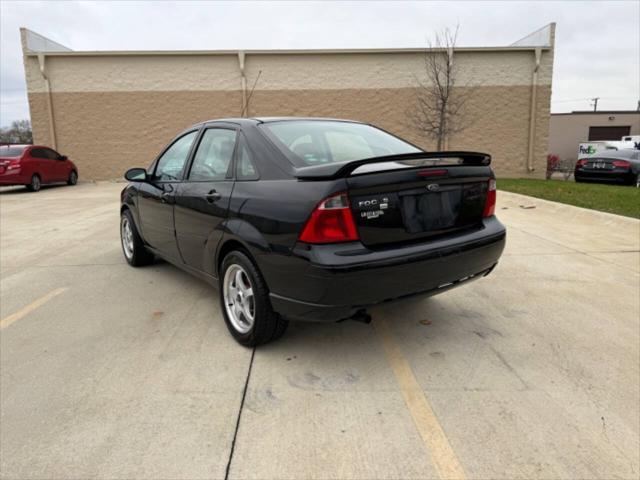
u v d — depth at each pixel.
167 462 2.12
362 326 3.56
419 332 3.45
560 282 4.54
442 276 2.95
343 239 2.59
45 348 3.27
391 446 2.20
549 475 2.01
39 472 2.06
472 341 3.29
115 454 2.17
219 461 2.12
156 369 2.94
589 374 2.83
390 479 2.00
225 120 3.75
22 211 10.01
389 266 2.66
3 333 3.53
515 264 5.17
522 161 18.09
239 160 3.30
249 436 2.29
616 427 2.32
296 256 2.64
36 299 4.28
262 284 2.96
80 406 2.55
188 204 3.69
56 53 16.97
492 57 17.39
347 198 2.60
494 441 2.23
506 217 8.11
